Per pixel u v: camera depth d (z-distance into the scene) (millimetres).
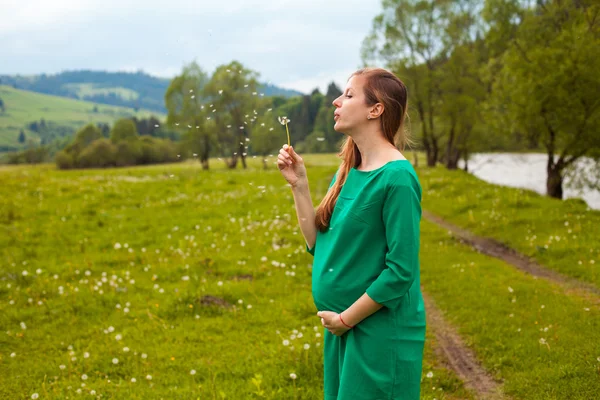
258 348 5906
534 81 18484
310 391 4707
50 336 6461
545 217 13297
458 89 37531
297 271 9195
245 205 16250
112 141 80812
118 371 5441
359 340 2580
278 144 41375
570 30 18578
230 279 8695
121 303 7547
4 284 8250
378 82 2703
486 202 16375
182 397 4688
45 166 84250
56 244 11234
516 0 24484
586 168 23375
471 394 4949
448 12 37156
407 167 2531
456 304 7684
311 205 3016
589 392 4707
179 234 12203
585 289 8398
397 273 2428
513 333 6344
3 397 4840
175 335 6430
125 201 16922
